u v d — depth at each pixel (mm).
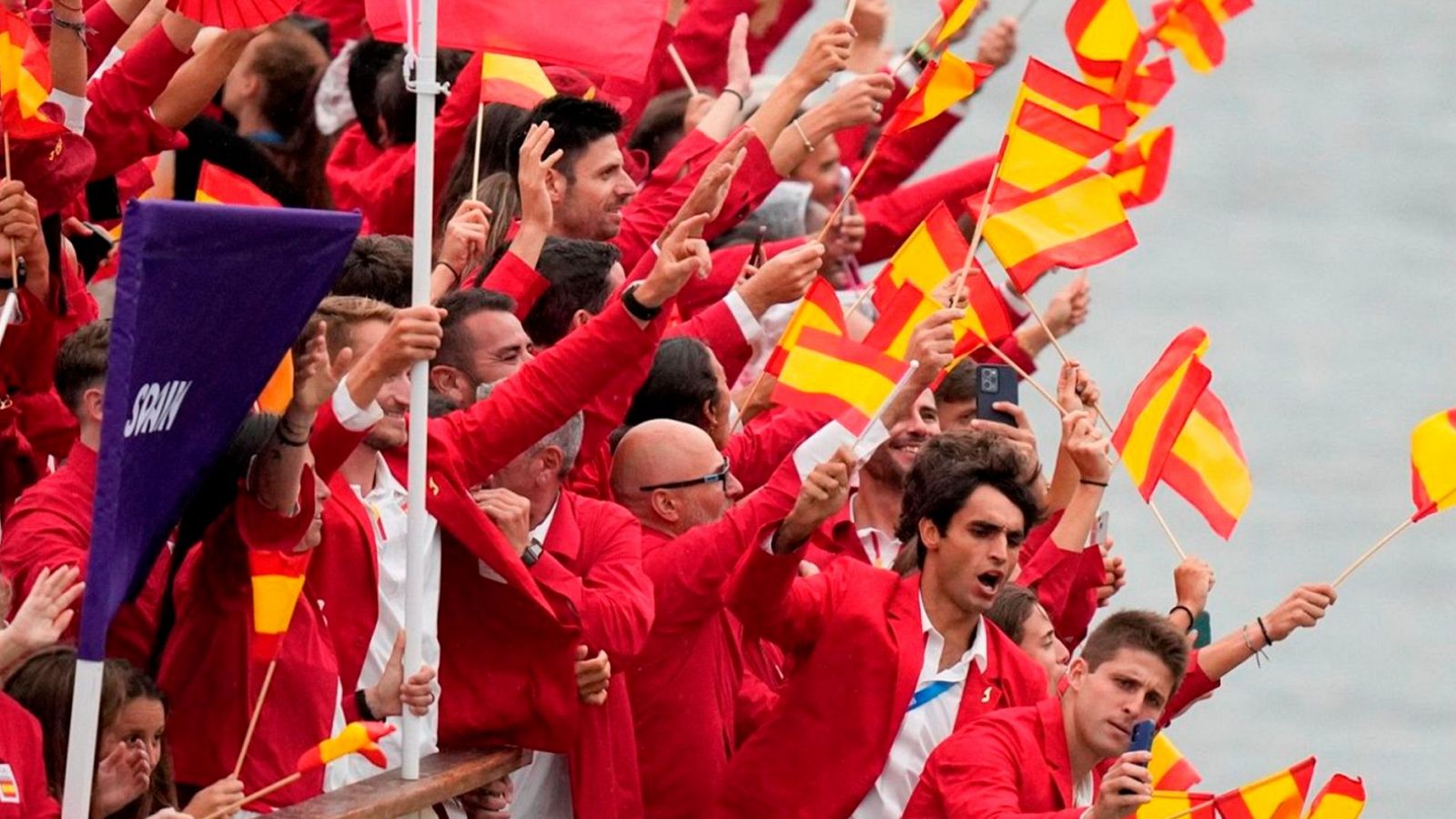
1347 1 178750
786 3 39562
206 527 23047
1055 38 123188
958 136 106188
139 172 31469
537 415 25422
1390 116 143375
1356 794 29219
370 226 33219
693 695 27891
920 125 38031
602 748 26266
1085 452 30797
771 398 30188
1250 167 128250
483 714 25562
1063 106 31516
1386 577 74125
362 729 21625
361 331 24922
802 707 27844
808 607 27750
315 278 21094
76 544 23641
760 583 27234
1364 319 102250
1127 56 33656
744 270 32188
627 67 27516
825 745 27750
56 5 25844
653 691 27656
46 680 21719
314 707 23859
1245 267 110375
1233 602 69375
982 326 32156
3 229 24453
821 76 31656
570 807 27078
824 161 38812
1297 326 100062
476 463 25375
